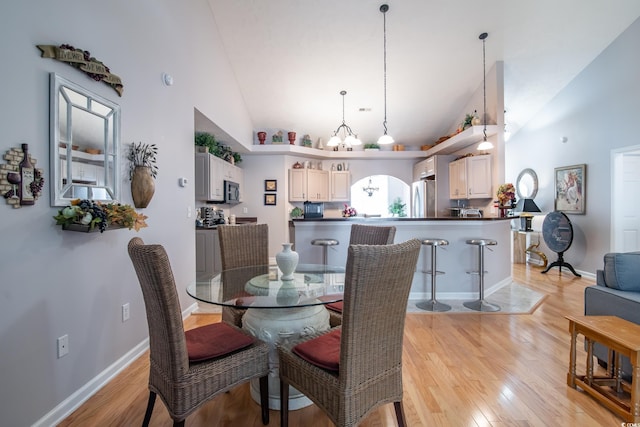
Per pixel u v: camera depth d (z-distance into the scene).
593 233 4.82
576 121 5.06
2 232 1.44
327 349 1.49
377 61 4.72
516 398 1.88
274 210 6.49
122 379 2.11
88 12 1.93
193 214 3.42
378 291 1.27
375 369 1.37
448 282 3.96
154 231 2.68
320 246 3.96
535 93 5.39
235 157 6.09
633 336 1.69
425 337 2.76
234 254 2.61
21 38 1.52
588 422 1.66
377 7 3.80
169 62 2.92
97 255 2.02
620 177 4.47
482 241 3.56
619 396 1.88
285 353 1.54
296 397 1.81
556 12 3.90
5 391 1.45
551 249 5.28
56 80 1.69
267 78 5.09
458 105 5.84
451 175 5.83
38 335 1.61
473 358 2.37
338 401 1.29
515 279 4.88
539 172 5.86
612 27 4.20
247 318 2.00
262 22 4.07
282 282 2.08
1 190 1.42
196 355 1.47
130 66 2.35
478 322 3.12
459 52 4.55
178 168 3.10
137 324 2.42
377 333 1.34
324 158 7.05
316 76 5.05
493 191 4.79
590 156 4.84
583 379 1.97
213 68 4.04
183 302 3.21
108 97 2.11
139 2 2.46
